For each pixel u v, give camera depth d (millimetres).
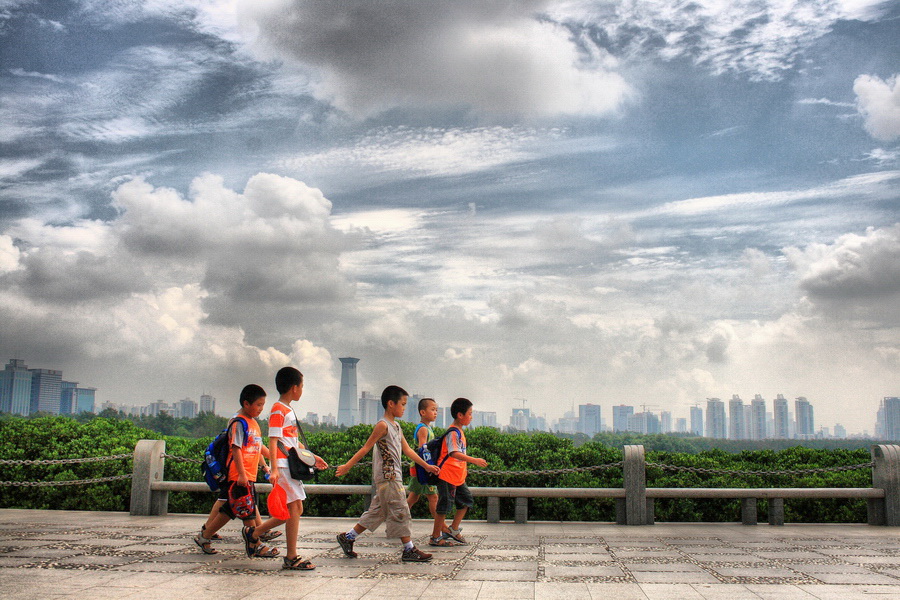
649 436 27234
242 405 8102
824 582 6961
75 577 6824
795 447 13914
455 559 8062
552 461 11961
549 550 8703
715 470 11602
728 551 8680
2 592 6211
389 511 7922
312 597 6172
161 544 8664
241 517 7867
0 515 11164
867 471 12695
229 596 6164
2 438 12656
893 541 9516
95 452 12281
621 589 6613
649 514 11125
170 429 36812
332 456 12055
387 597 6207
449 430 9031
